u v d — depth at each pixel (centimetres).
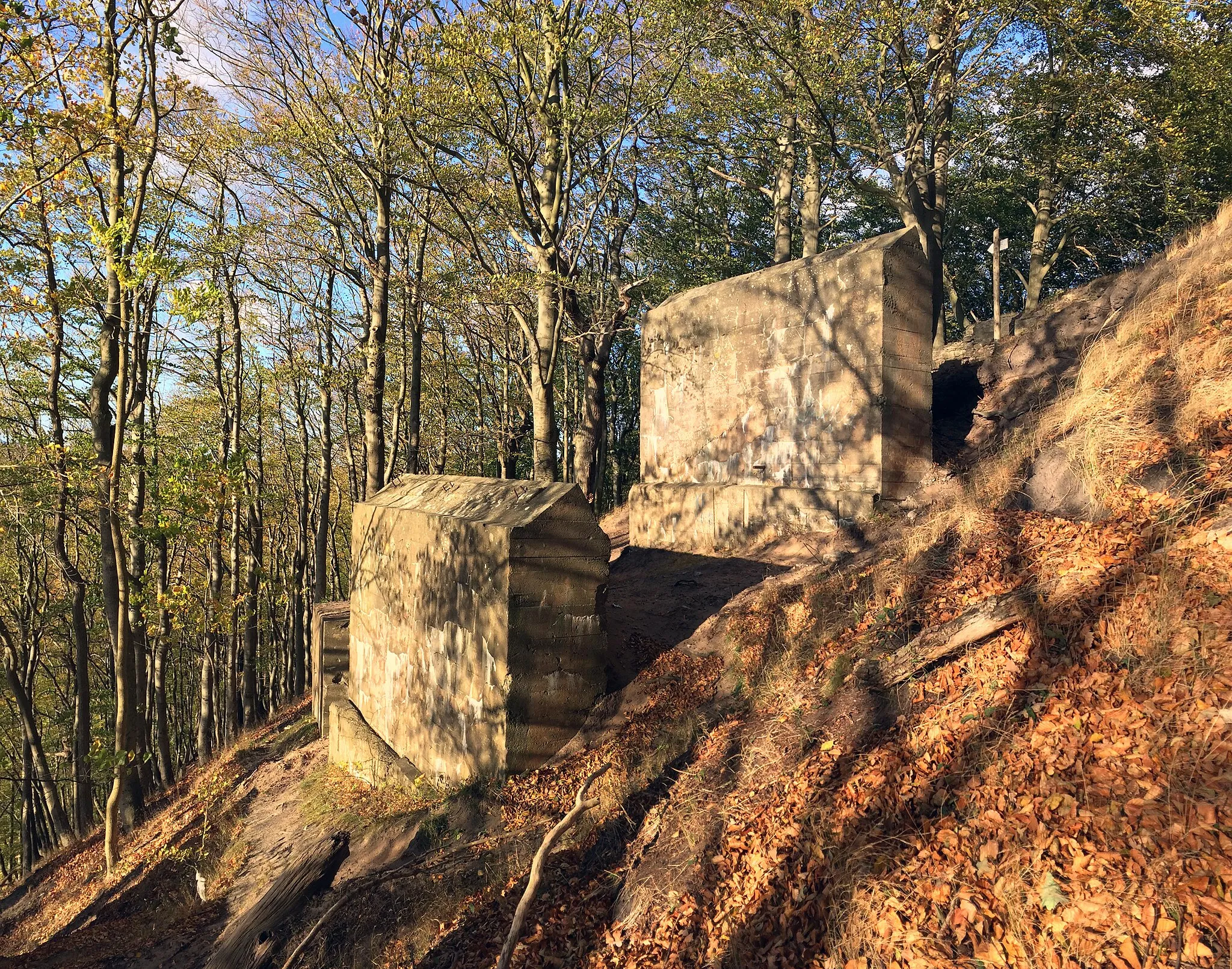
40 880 1434
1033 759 379
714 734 603
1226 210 888
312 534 2522
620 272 1850
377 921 585
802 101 1280
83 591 1566
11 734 2083
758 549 988
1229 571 403
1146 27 1182
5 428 1527
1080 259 2297
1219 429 525
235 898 818
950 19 1138
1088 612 444
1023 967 295
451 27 1020
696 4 1082
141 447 1362
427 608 834
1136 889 293
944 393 1105
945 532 680
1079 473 600
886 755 452
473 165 1310
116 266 834
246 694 1900
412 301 1570
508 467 1892
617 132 1247
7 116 868
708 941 414
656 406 1239
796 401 987
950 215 2177
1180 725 346
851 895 365
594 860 540
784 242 1783
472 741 727
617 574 1127
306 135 1315
